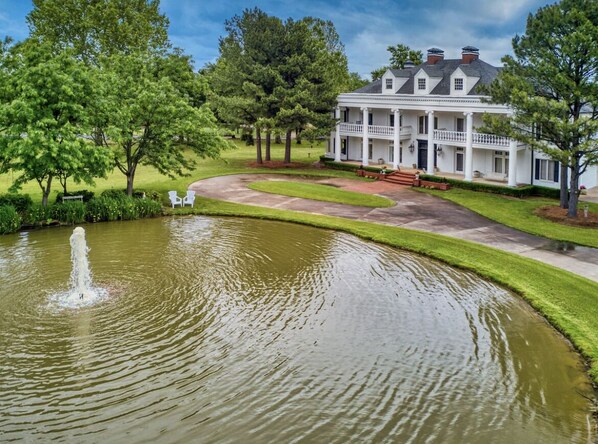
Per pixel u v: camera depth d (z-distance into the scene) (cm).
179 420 1426
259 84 5922
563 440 1369
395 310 2139
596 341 1872
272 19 5972
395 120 5472
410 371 1681
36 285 2322
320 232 3344
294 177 5481
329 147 6425
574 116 3747
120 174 5475
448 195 4572
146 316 2031
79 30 6009
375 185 5084
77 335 1872
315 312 2102
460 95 5062
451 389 1588
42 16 5984
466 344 1869
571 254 2892
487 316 2102
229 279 2441
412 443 1347
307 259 2762
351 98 5881
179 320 2003
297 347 1817
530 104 3469
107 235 3194
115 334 1886
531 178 4753
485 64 5397
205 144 4022
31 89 3198
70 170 3366
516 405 1516
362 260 2767
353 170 5884
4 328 1920
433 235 3244
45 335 1872
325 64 6094
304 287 2362
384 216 3791
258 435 1370
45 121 3198
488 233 3338
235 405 1491
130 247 2928
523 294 2291
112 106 3628
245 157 6925
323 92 5878
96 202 3550
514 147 4584
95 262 2648
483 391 1582
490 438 1370
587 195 4541
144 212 3703
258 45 5978
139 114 3716
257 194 4509
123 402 1501
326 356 1761
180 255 2788
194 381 1605
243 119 6056
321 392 1558
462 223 3600
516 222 3591
